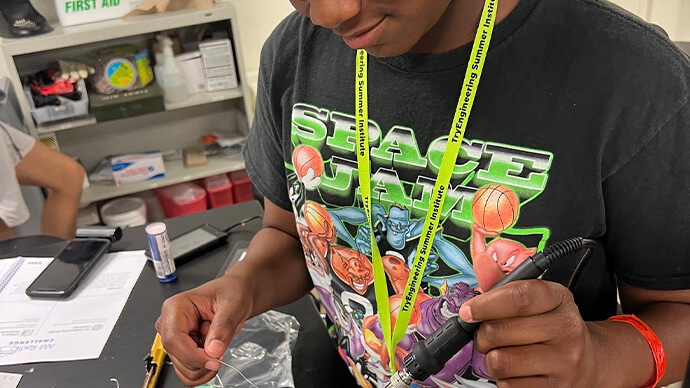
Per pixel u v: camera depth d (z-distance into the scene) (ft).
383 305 2.11
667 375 1.78
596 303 2.02
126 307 3.25
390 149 1.97
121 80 6.53
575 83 1.71
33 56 6.58
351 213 2.13
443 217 1.93
